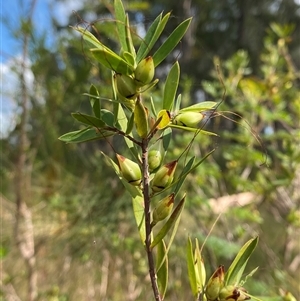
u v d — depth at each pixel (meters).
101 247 0.74
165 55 0.19
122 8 0.19
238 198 0.73
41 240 0.77
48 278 0.79
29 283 0.73
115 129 0.19
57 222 0.79
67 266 0.77
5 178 0.83
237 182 0.69
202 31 2.53
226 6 2.54
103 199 0.75
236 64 0.78
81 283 0.79
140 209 0.20
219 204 0.68
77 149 0.84
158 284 0.21
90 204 0.75
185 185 0.71
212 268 0.59
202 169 0.68
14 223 0.79
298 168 0.64
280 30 0.78
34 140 0.82
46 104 0.78
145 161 0.19
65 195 0.82
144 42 0.19
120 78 0.18
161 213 0.19
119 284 0.82
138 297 0.79
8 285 0.77
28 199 0.82
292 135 0.65
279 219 0.75
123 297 0.81
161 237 0.19
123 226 0.77
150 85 0.18
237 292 0.19
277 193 0.68
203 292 0.21
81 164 0.84
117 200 0.74
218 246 0.58
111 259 0.81
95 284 0.80
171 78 0.20
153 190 0.19
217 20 2.59
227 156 0.73
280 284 0.63
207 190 0.78
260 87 0.71
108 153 0.76
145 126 0.19
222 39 2.63
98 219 0.74
